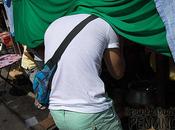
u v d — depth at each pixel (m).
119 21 2.82
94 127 2.29
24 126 4.84
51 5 3.71
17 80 6.26
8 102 5.68
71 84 2.29
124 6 2.77
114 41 2.41
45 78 2.46
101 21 2.40
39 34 4.13
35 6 4.09
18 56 5.75
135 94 3.53
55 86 2.37
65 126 2.36
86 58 2.28
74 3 3.20
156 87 3.52
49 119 4.69
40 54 4.51
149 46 2.79
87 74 2.28
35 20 4.16
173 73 3.34
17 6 4.73
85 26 2.36
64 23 2.45
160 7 2.58
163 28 2.65
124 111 3.82
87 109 2.26
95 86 2.29
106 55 2.42
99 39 2.34
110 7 2.81
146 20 2.74
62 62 2.33
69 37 2.35
